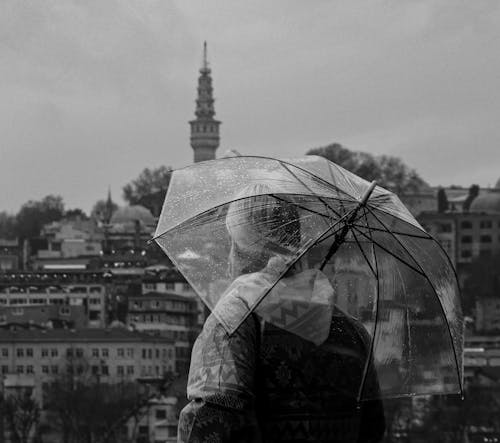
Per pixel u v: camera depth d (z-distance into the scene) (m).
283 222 10.70
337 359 10.44
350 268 10.83
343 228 10.82
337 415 10.38
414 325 11.00
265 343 10.26
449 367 11.08
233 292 10.34
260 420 10.29
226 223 10.75
